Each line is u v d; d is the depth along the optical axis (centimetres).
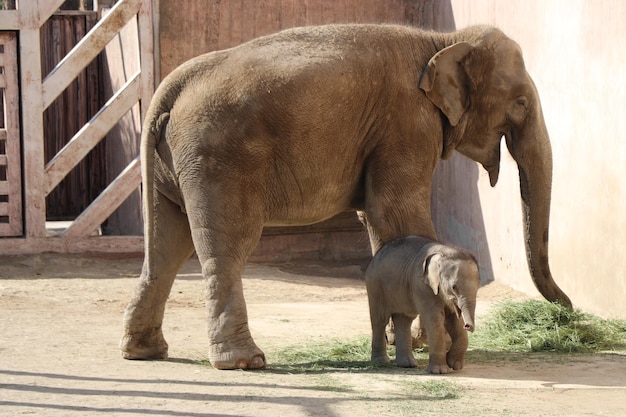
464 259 884
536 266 1134
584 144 1370
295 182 980
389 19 2047
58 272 1723
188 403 782
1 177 2533
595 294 1334
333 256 2053
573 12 1408
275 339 1154
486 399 824
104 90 2530
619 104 1271
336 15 2012
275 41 996
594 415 777
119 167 2334
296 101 956
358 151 1011
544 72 1509
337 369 959
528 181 1103
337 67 980
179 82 979
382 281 967
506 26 1659
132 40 2098
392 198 1004
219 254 954
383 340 994
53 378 884
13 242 1806
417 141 1017
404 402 802
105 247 1858
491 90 1065
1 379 873
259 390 840
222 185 949
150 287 1013
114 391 827
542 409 793
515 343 1109
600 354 1057
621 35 1267
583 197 1371
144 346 1015
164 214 1016
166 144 977
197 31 1922
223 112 951
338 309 1429
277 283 1714
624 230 1255
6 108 1825
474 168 1791
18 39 1820
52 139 2591
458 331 950
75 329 1192
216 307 956
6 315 1289
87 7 2959
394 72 1012
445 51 1026
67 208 2639
